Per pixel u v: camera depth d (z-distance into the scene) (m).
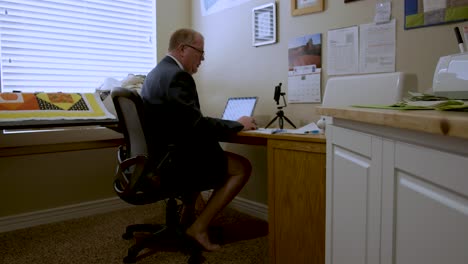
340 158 1.02
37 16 2.38
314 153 1.46
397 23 1.76
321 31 2.10
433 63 1.63
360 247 0.91
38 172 2.40
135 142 1.79
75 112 1.95
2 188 2.28
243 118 1.96
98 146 2.17
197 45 2.03
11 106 1.78
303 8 2.17
